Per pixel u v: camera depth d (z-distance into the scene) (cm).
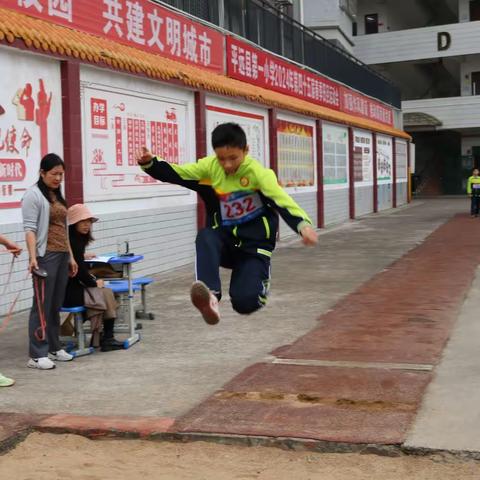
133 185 1182
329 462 446
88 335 771
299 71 2106
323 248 1661
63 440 491
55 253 659
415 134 4381
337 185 2481
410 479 419
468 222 2362
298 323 838
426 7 4291
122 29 1171
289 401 543
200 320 865
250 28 1772
